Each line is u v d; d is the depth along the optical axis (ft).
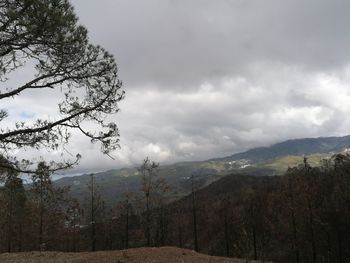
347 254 177.99
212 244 267.59
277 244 195.62
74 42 34.53
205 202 343.67
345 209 169.99
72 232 197.36
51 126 33.40
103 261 72.33
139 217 173.99
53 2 32.81
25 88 33.42
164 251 81.30
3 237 178.29
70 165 34.35
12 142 31.89
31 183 36.04
